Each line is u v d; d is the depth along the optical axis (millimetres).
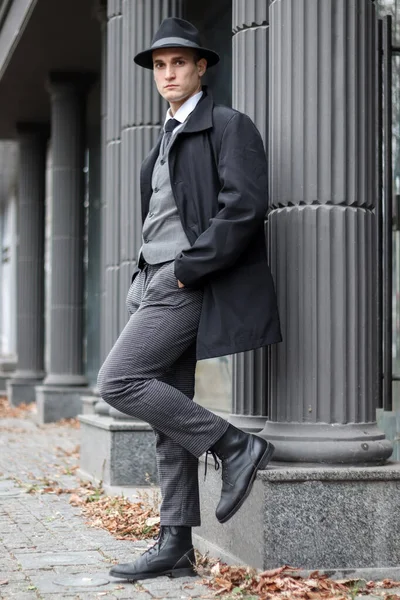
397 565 5078
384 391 6129
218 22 10719
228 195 4789
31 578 5176
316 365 5266
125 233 9320
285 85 5418
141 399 4848
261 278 4914
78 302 17312
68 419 16781
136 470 8617
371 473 5043
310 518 5004
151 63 5359
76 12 14102
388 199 6148
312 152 5320
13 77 17406
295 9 5375
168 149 5043
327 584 4820
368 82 5473
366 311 5387
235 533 5371
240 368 6621
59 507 7816
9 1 15344
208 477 5871
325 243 5293
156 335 4898
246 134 4926
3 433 14844
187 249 4742
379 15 7105
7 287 36500
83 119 17328
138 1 9172
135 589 4887
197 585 4945
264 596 4637
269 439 5320
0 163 29469
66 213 17266
